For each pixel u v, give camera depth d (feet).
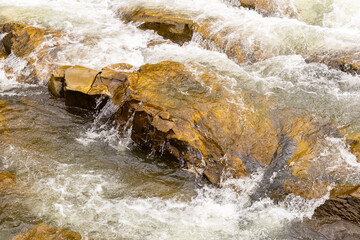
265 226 30.53
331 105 40.27
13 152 35.37
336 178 32.83
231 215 31.45
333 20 54.60
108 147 37.24
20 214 29.78
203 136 35.45
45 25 52.95
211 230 30.07
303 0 57.72
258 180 33.65
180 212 31.40
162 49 49.32
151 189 33.30
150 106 36.94
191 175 34.71
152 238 29.04
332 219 30.55
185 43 50.34
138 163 35.81
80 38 50.60
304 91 42.06
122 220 30.22
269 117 38.06
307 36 50.19
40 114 40.24
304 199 31.86
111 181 33.65
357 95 41.78
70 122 39.60
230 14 55.06
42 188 32.17
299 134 36.78
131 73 41.34
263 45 48.65
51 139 37.35
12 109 40.52
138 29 52.95
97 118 40.11
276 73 45.03
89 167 34.81
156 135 35.68
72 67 42.01
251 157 34.76
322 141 36.24
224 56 47.83
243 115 37.78
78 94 40.04
